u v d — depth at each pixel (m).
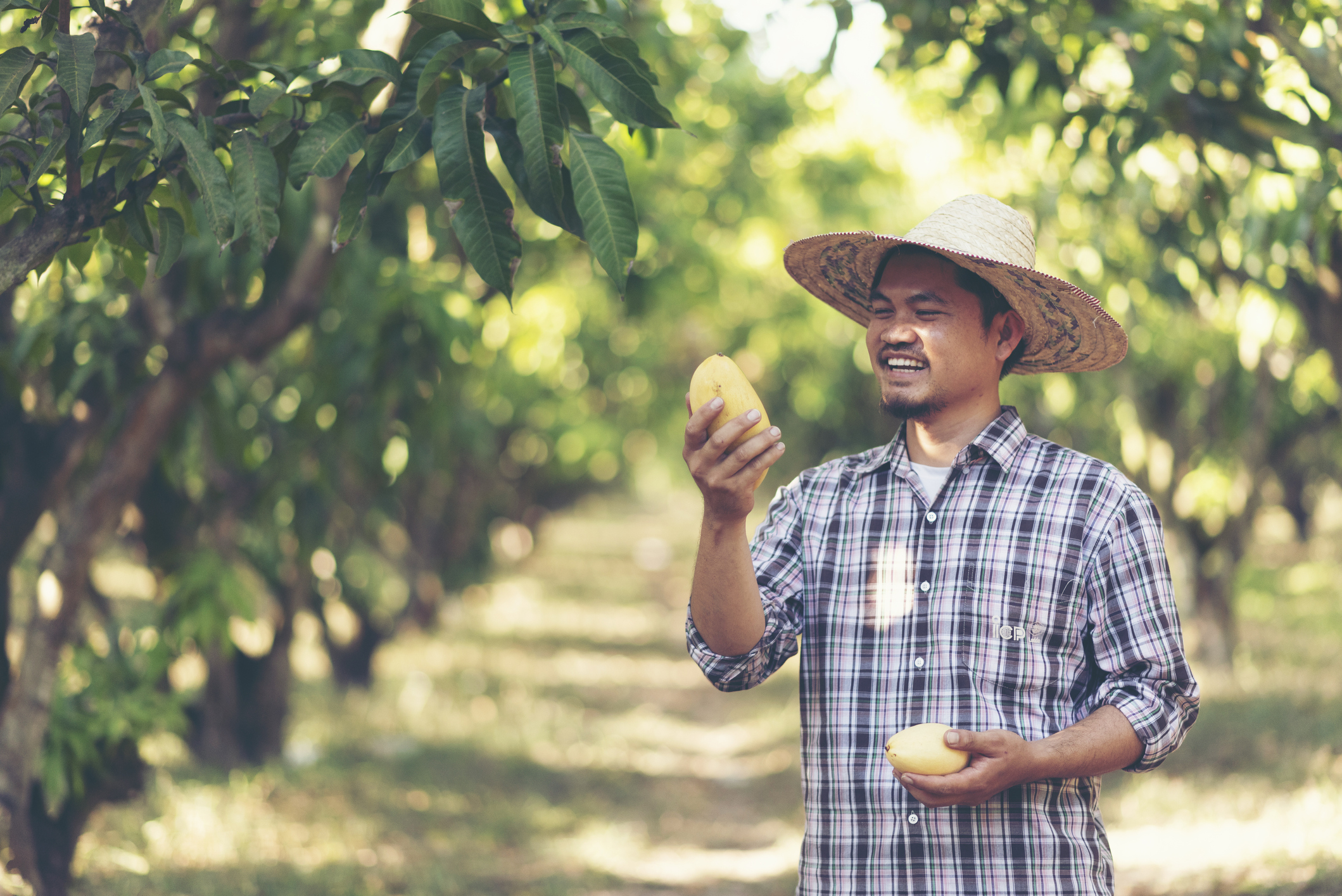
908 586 2.12
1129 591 2.03
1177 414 11.34
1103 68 5.76
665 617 21.91
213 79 2.60
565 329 11.38
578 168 2.35
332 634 11.69
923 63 5.18
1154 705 1.98
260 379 7.80
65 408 5.00
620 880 6.88
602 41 2.39
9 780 4.69
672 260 9.69
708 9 7.80
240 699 8.45
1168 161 6.26
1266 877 5.20
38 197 2.45
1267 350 10.52
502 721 11.11
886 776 2.06
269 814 7.28
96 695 5.20
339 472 7.66
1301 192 4.73
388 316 6.32
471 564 16.19
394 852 6.86
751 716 12.44
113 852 5.93
